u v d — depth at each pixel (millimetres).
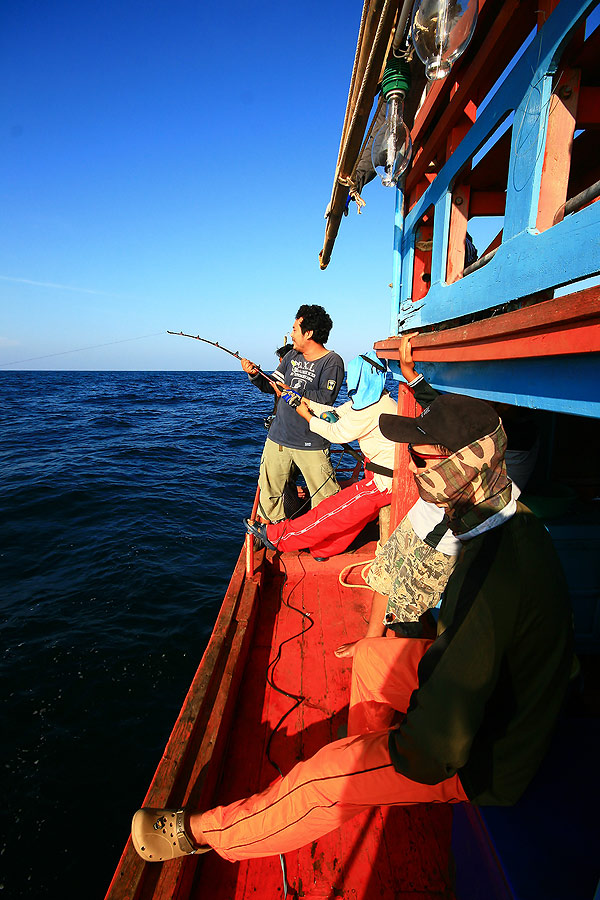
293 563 3916
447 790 1333
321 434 3518
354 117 2133
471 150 1645
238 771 2139
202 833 1548
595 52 1123
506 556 1094
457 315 1809
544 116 1154
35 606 5973
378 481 3508
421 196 2707
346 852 1801
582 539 2480
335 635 3107
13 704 4359
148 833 1555
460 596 1127
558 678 1148
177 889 1528
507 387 1271
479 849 1366
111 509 9852
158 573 6938
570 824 1242
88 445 17656
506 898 1153
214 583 6746
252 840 1477
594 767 1374
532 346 1033
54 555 7516
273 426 4094
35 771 3721
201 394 50844
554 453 3059
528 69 1229
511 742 1183
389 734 1317
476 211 2359
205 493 11414
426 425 1146
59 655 5039
